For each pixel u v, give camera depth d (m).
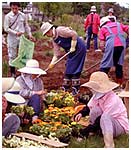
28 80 6.80
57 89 8.63
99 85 6.12
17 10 9.00
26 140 5.76
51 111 6.58
